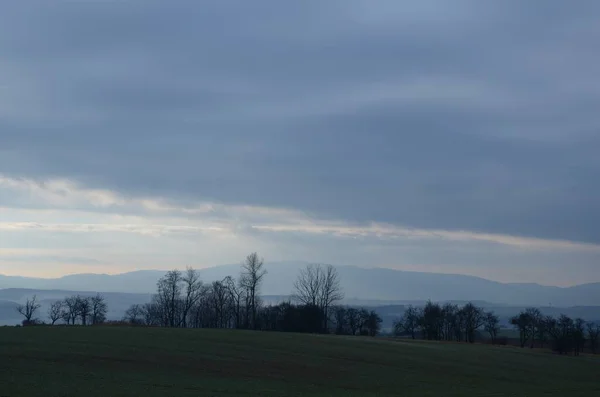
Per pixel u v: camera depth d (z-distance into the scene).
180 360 53.12
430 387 51.00
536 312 175.62
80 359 49.72
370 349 69.81
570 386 57.69
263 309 131.38
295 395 42.34
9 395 35.34
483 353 77.00
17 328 68.88
